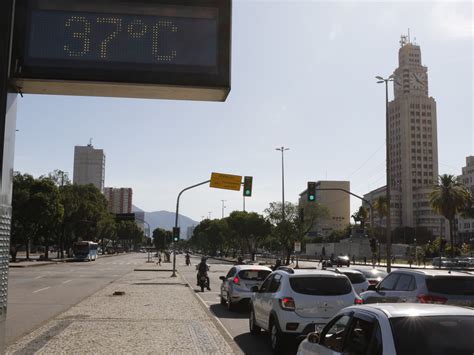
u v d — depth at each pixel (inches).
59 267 2193.7
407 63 7401.6
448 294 412.8
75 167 6589.6
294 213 2837.1
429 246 3565.5
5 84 209.5
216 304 819.4
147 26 225.0
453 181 2824.8
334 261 2822.3
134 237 7780.5
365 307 211.8
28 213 2245.3
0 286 202.8
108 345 404.5
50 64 216.8
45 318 603.5
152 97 247.8
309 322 410.6
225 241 4761.3
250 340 485.1
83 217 3225.9
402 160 7047.2
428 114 7071.9
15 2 216.2
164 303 738.2
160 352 378.6
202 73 227.6
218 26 230.4
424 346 172.9
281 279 446.6
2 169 205.5
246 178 1360.7
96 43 221.0
